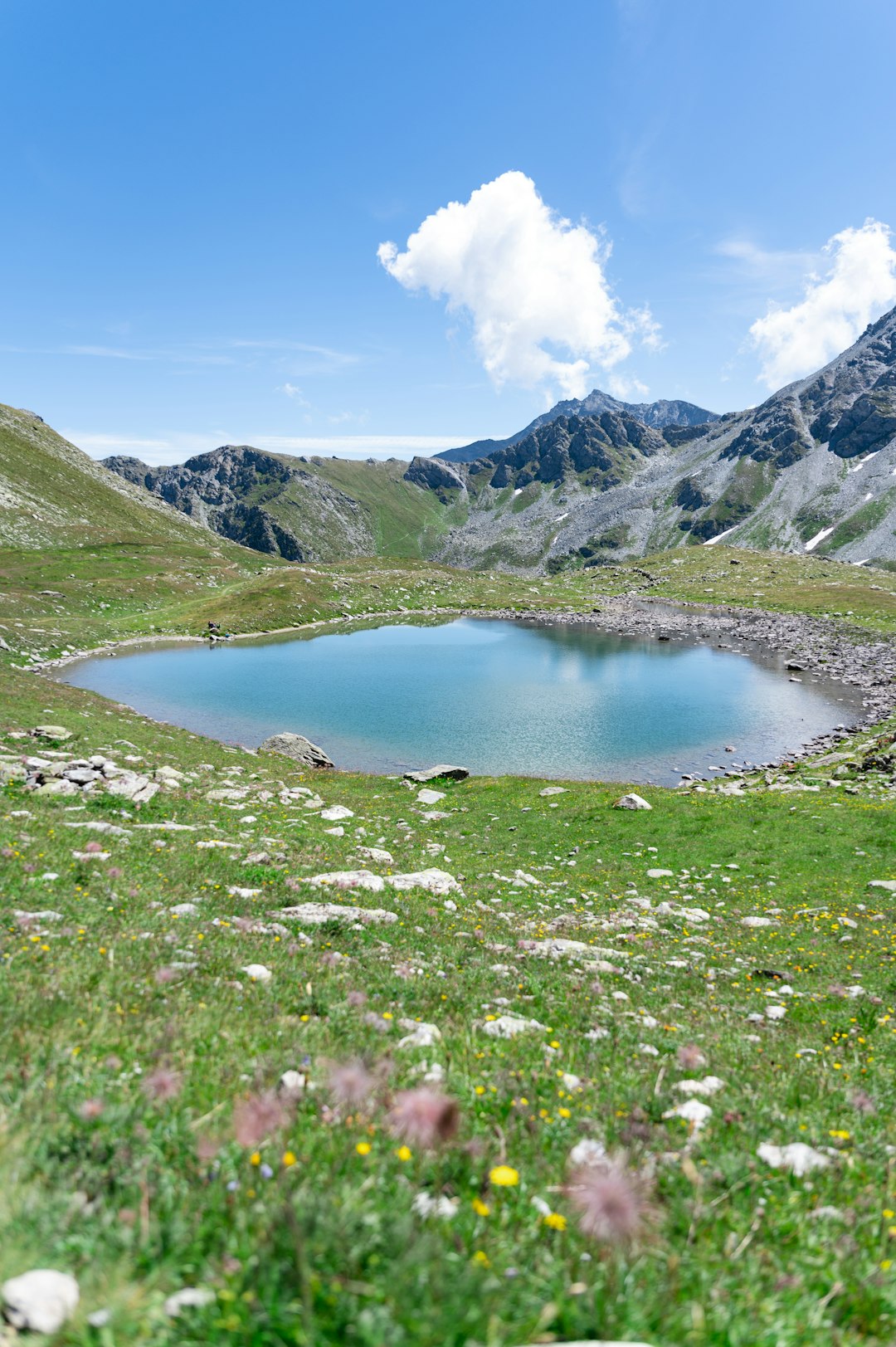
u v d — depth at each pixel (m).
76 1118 4.43
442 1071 6.55
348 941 12.16
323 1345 2.63
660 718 72.50
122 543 165.88
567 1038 8.63
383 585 182.50
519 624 154.75
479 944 14.24
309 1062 5.91
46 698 48.19
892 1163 5.37
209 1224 3.40
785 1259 3.91
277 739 54.44
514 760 58.00
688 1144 5.48
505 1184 3.75
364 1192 3.82
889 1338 3.30
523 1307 3.04
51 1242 3.21
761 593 185.12
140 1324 2.74
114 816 20.52
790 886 23.89
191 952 9.41
